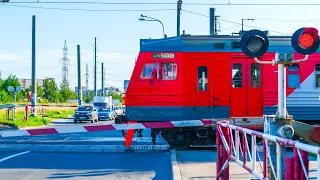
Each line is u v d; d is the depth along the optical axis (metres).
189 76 15.59
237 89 15.59
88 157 14.03
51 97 82.12
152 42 15.95
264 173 5.58
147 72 15.77
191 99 15.56
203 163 12.19
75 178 10.36
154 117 15.62
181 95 15.55
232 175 9.94
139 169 11.70
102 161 13.15
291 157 4.77
